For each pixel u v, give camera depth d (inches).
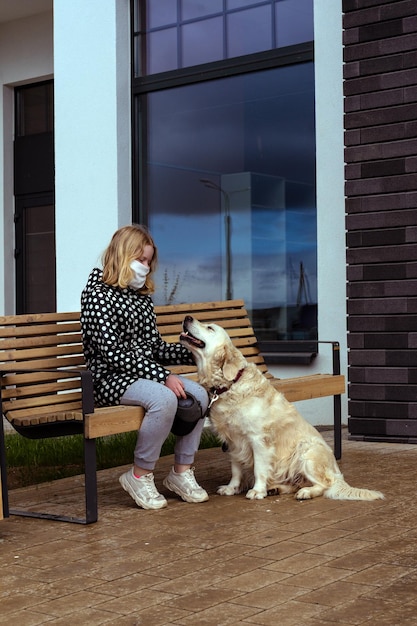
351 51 252.8
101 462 239.3
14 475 229.1
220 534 156.2
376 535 152.0
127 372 180.9
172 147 340.2
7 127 434.3
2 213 432.1
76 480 215.6
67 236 354.3
